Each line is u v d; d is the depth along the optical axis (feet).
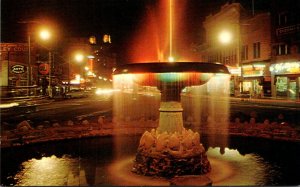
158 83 24.06
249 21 144.46
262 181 22.04
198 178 19.51
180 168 23.39
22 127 36.42
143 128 43.14
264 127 38.93
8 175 24.32
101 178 23.36
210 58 194.18
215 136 41.01
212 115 70.23
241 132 40.52
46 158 30.04
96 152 32.27
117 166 26.73
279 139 37.73
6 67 135.33
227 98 140.26
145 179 23.06
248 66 142.61
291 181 21.94
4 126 45.42
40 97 135.03
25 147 35.06
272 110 80.18
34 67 155.22
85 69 270.05
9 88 119.55
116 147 34.76
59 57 203.00
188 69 22.26
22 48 150.71
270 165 26.45
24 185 21.75
